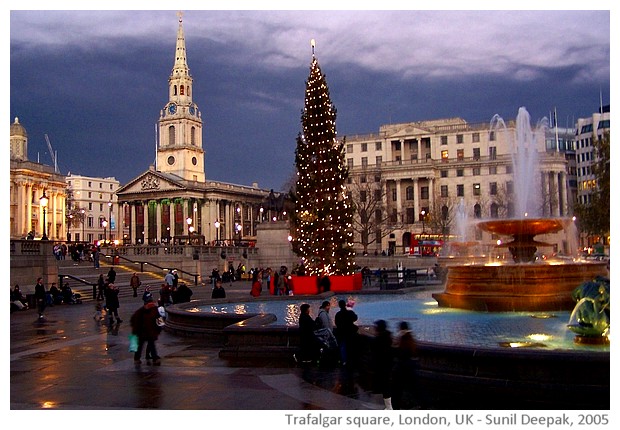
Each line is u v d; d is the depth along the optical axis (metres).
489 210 99.81
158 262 51.34
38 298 24.03
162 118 133.38
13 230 97.88
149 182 123.94
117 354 15.24
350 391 10.91
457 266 19.89
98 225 150.38
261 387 11.27
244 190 133.75
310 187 31.95
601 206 38.28
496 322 16.38
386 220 94.38
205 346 16.45
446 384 10.44
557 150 98.00
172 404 10.09
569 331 14.60
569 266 18.52
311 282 30.78
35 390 11.20
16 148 109.81
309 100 32.31
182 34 134.50
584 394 9.41
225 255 53.56
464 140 105.19
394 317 18.03
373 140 111.19
